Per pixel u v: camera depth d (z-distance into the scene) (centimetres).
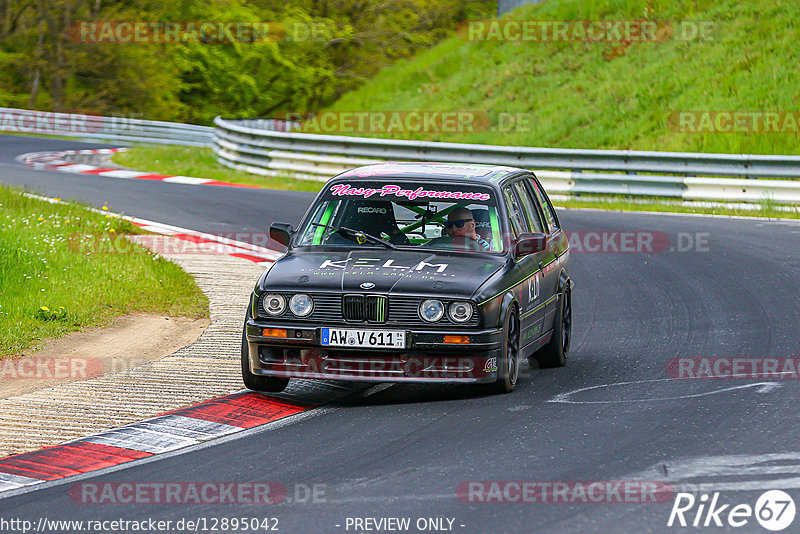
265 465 2312
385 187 3259
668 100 10250
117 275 4681
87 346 3662
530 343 3206
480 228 3141
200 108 19900
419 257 3058
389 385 3147
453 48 14175
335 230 3191
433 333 2792
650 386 3047
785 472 2170
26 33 19012
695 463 2247
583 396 2931
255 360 2898
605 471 2205
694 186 7650
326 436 2547
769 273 5091
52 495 2139
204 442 2527
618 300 4603
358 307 2819
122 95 19200
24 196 6700
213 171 9869
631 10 12106
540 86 11619
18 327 3731
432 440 2481
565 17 12700
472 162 8594
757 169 7606
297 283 2886
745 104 9744
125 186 8431
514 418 2677
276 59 19638
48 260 4706
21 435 2592
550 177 8094
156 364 3397
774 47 10350
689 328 3966
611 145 10000
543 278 3316
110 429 2645
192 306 4412
